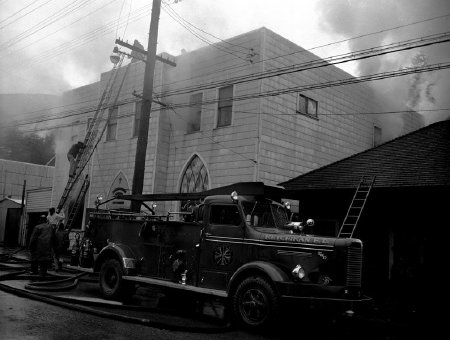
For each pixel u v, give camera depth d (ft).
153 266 30.09
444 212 35.32
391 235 37.68
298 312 27.55
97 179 72.79
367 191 35.81
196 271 27.58
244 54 55.67
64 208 76.59
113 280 31.32
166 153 62.95
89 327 21.40
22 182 118.93
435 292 34.68
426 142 42.27
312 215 42.39
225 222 27.25
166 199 32.30
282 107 55.88
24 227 90.48
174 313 26.66
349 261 23.41
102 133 66.80
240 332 23.18
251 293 24.06
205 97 59.47
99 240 34.37
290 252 24.49
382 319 25.99
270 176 53.26
